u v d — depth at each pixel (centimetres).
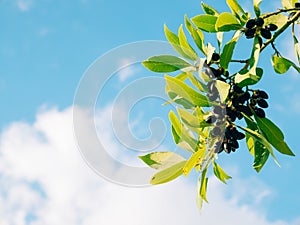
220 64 115
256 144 118
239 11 121
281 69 123
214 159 114
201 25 119
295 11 124
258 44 116
